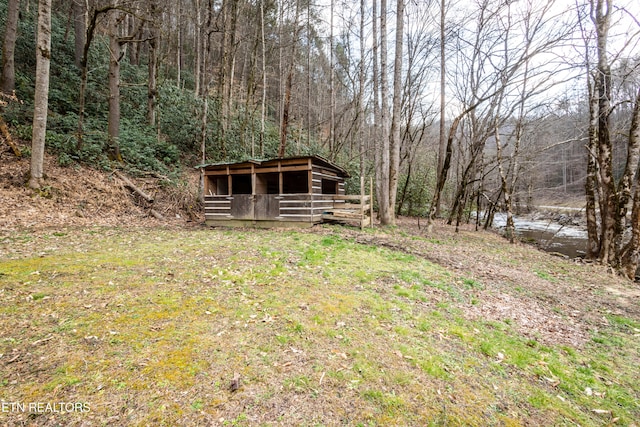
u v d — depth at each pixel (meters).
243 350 2.85
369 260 6.41
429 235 11.26
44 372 2.39
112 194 10.91
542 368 3.13
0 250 5.71
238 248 6.94
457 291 5.14
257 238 8.35
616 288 6.21
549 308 4.94
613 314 4.85
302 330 3.30
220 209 11.34
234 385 2.35
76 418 1.96
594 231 9.93
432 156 26.50
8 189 8.72
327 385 2.47
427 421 2.20
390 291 4.74
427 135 28.33
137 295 3.98
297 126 26.77
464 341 3.47
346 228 10.84
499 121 13.91
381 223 13.38
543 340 3.82
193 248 6.82
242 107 21.50
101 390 2.23
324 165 11.45
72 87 14.38
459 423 2.22
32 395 2.14
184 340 2.95
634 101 8.30
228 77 18.38
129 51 21.78
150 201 11.66
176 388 2.29
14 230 7.27
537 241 13.54
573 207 20.88
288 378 2.51
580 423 2.42
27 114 11.58
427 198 20.52
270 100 28.80
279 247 7.13
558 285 6.21
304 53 25.72
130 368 2.49
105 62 16.48
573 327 4.31
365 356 2.93
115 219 9.98
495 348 3.40
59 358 2.57
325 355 2.89
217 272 5.06
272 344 2.99
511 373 2.99
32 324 3.11
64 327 3.08
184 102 17.95
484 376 2.88
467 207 20.88
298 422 2.07
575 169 20.61
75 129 12.27
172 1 19.23
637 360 3.49
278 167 10.71
